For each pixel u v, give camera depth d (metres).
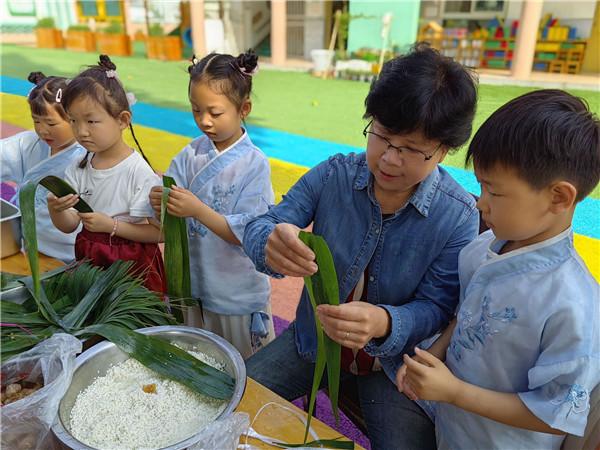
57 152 1.61
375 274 1.01
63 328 0.97
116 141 1.33
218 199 1.34
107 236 1.34
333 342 0.81
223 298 1.41
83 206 1.26
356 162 1.02
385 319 0.88
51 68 8.71
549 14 9.30
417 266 0.98
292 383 1.15
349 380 1.21
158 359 0.86
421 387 0.75
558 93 0.68
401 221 0.97
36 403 0.73
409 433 0.98
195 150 1.44
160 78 8.74
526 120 0.65
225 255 1.38
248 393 0.89
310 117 6.01
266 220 1.03
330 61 9.16
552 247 0.73
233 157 1.34
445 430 0.91
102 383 0.87
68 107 1.22
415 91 0.75
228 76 1.20
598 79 8.20
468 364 0.83
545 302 0.72
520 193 0.67
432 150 0.81
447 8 10.21
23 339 0.91
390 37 8.60
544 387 0.72
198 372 0.84
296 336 1.19
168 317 1.10
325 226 1.04
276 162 4.11
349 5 9.48
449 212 0.95
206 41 10.71
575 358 0.68
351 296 1.05
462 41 9.54
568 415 0.68
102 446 0.74
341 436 0.80
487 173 0.69
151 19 12.55
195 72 1.21
